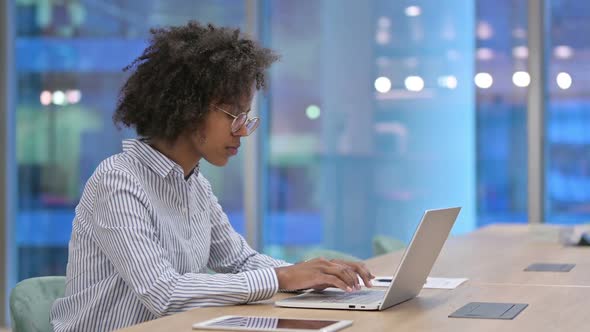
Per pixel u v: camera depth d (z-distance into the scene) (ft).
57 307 7.08
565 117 18.93
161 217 6.91
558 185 19.06
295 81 20.15
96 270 6.84
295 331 5.35
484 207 19.34
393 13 19.62
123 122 7.20
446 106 19.47
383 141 19.76
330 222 20.10
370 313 6.17
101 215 6.65
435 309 6.36
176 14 20.21
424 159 19.60
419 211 19.67
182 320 5.93
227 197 20.34
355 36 19.81
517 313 6.17
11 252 20.92
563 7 18.83
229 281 6.51
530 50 18.78
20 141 20.84
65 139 20.65
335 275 6.63
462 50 19.33
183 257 7.09
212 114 6.84
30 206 20.86
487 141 19.27
